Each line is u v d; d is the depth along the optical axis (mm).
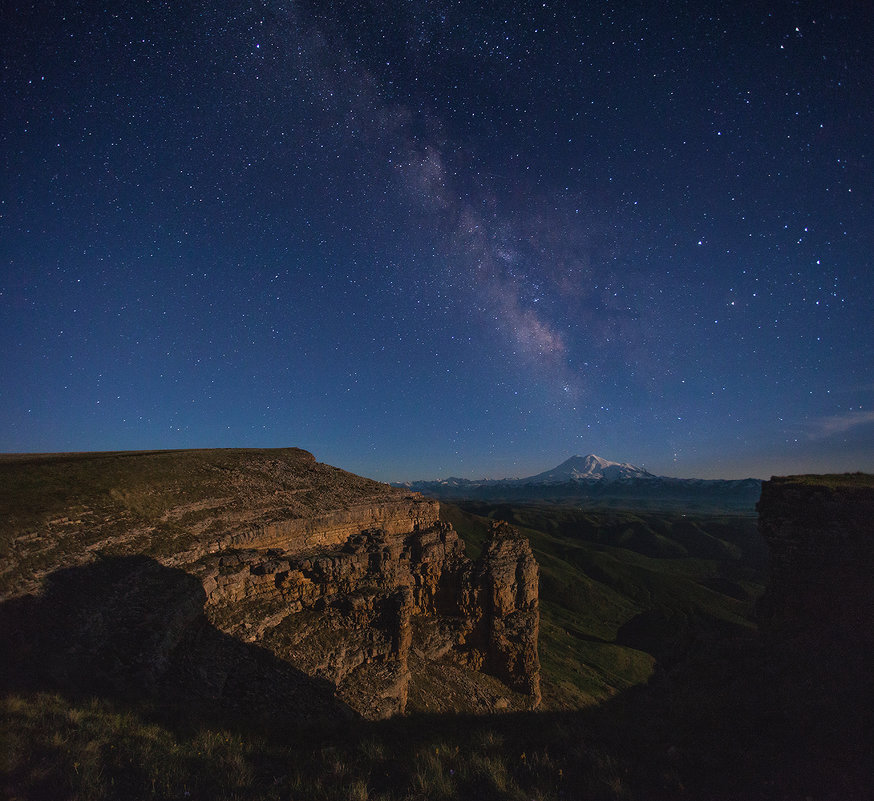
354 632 28188
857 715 10953
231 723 13062
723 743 10914
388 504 44750
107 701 12891
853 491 21219
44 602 17953
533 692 37156
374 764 10414
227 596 25719
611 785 9211
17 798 7602
